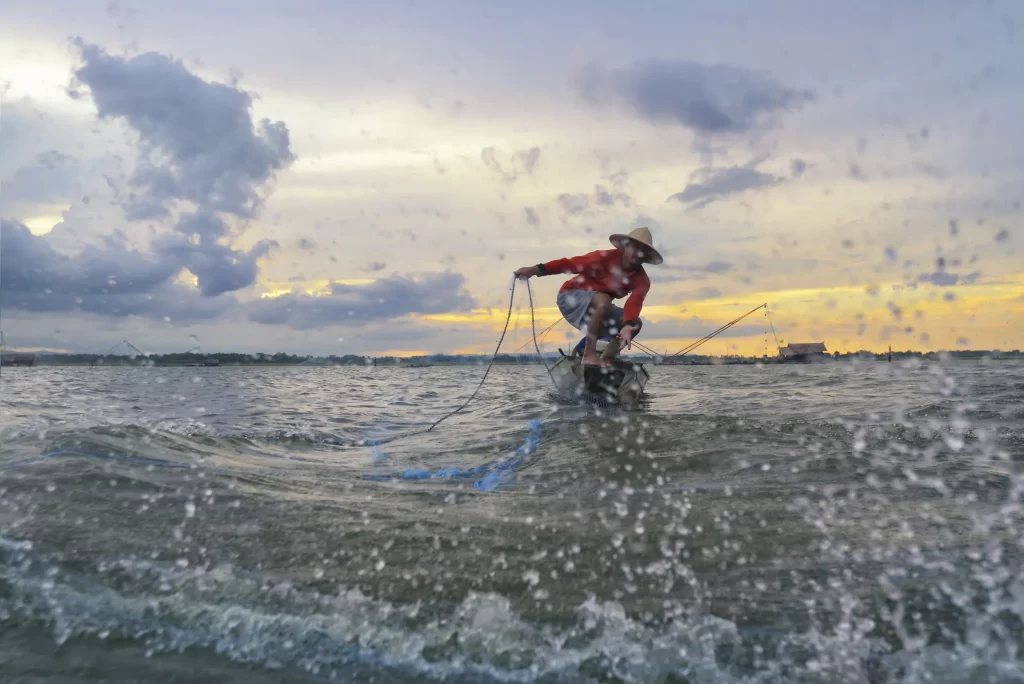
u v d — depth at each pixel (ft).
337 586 6.20
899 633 5.38
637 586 6.34
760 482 10.45
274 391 32.17
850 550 7.27
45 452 10.49
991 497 9.37
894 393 21.39
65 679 4.63
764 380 31.76
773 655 5.11
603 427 15.79
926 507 8.91
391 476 11.78
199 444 13.33
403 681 4.75
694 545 7.47
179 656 4.97
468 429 17.97
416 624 5.54
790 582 6.41
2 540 6.80
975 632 5.39
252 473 10.75
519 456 13.56
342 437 17.11
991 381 24.45
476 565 6.79
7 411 18.81
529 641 5.30
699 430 14.70
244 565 6.59
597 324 23.03
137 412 20.24
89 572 6.24
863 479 10.43
